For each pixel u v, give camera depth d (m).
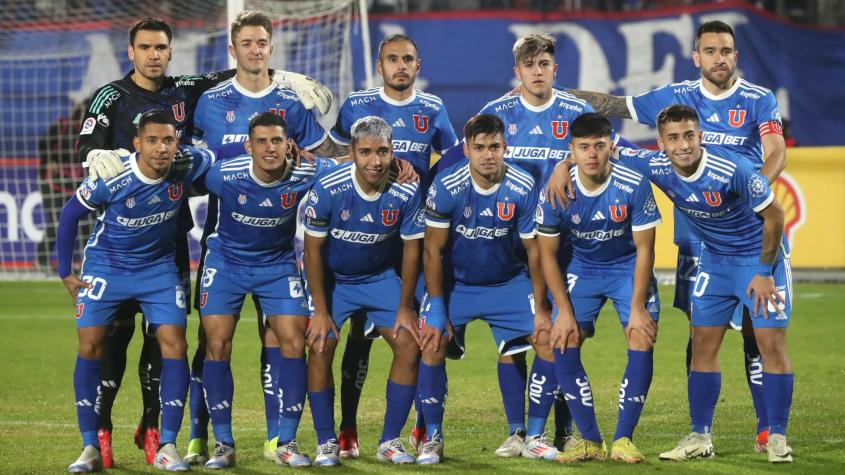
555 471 20.55
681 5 63.25
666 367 33.59
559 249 23.38
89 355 21.45
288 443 21.67
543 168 24.16
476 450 23.00
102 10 64.69
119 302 21.77
